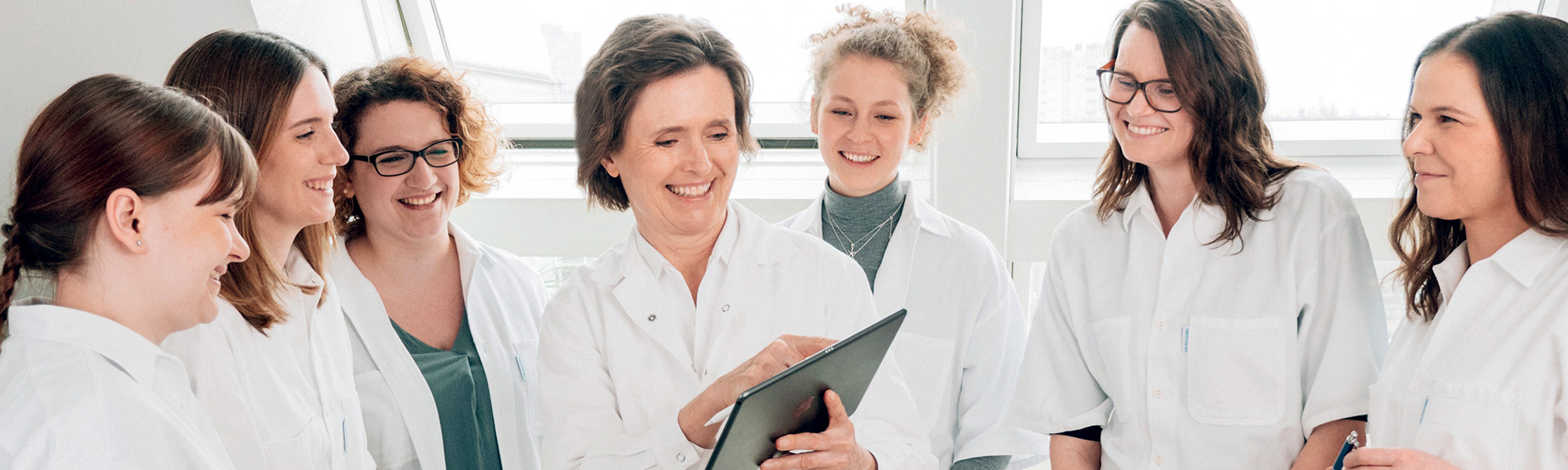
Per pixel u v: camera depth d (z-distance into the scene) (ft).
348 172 5.30
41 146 3.06
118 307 3.20
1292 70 7.71
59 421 2.86
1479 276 3.85
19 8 6.35
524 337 5.95
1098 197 5.30
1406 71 7.51
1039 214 7.51
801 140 8.30
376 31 7.87
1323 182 4.58
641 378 3.95
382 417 5.34
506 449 5.64
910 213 5.59
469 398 5.52
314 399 4.48
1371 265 4.55
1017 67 7.59
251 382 4.15
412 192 5.24
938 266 5.56
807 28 7.91
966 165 7.18
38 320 3.07
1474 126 3.68
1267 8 7.48
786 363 3.49
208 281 3.49
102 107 3.05
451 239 5.92
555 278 8.50
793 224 5.99
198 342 3.94
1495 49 3.64
